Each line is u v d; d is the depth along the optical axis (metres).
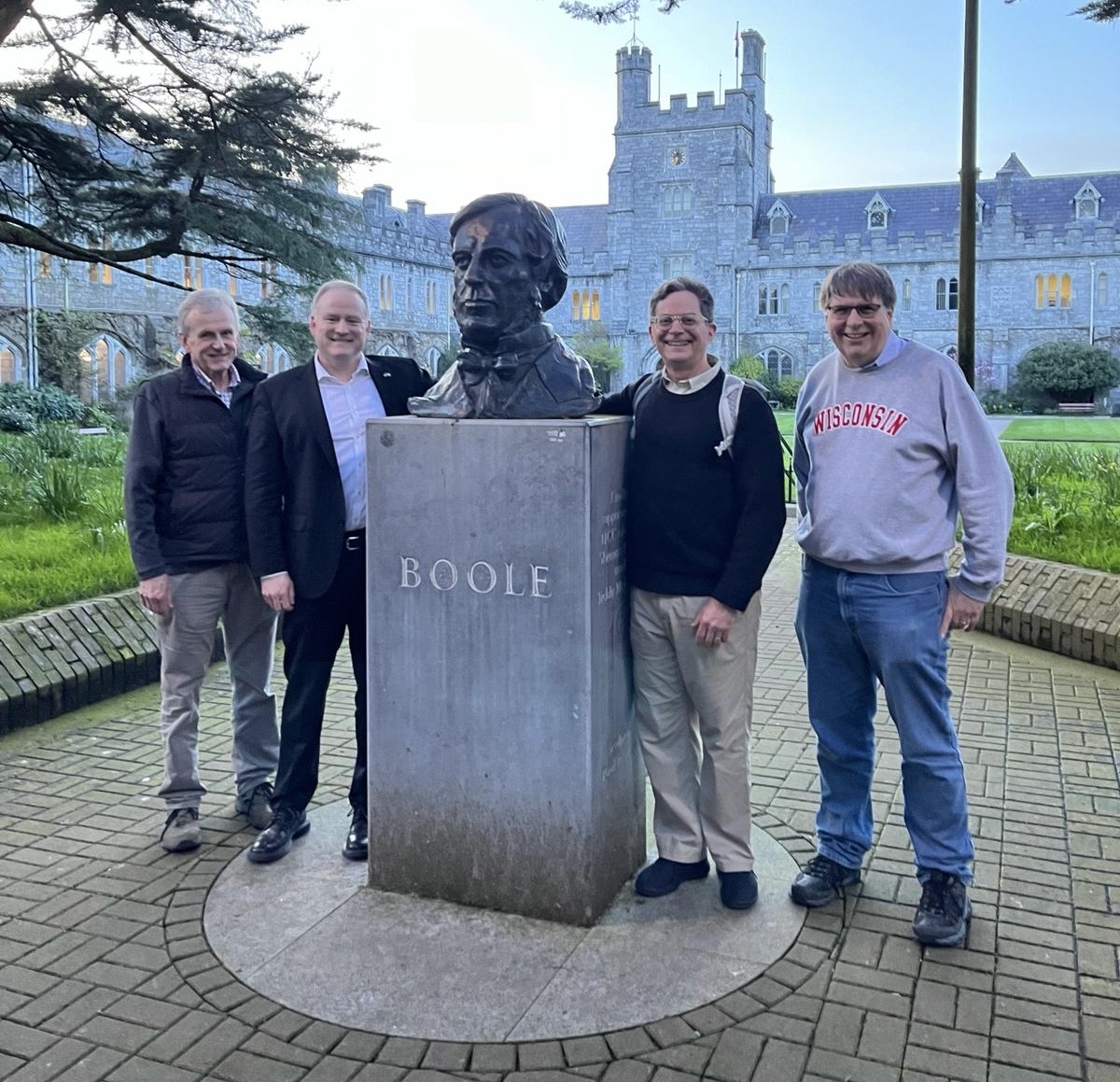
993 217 53.50
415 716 3.41
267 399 3.72
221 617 4.23
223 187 15.52
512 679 3.27
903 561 3.23
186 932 3.31
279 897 3.51
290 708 3.85
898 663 3.25
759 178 61.88
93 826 4.13
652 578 3.35
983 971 3.09
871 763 3.58
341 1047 2.74
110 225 13.56
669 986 2.99
